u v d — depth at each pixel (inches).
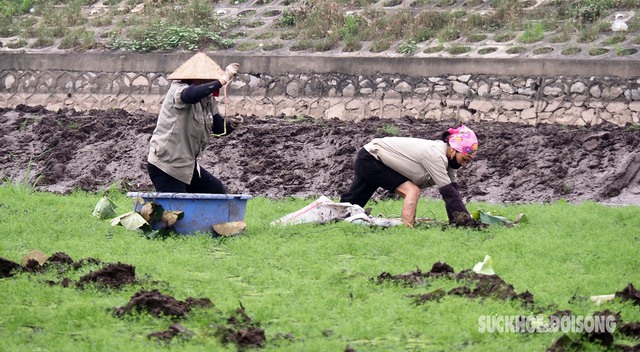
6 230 1015.6
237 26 2508.6
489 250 916.6
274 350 606.5
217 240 984.9
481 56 2106.3
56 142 1797.5
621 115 1897.1
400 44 2265.0
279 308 701.9
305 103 2154.3
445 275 786.2
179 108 1037.8
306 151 1694.1
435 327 649.6
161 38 2438.5
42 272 809.5
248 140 1733.5
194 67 1055.0
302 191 1553.9
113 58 2349.9
